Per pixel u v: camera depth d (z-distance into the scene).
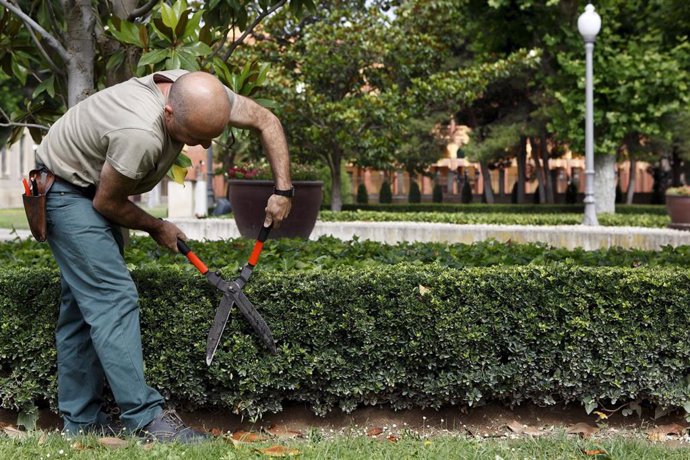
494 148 23.33
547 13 16.47
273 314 3.44
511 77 22.05
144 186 3.24
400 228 10.94
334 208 17.86
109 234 3.18
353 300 3.45
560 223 14.09
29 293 3.46
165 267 3.63
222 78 4.30
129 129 2.95
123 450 2.88
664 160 37.59
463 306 3.46
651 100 15.98
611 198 17.20
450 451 2.97
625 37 16.58
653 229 12.25
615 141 16.34
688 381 3.49
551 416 3.67
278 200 3.28
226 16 4.95
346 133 16.14
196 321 3.44
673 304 3.43
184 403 3.60
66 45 4.51
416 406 3.68
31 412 3.50
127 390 3.13
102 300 3.12
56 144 3.11
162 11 3.88
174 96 2.97
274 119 3.29
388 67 17.23
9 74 5.14
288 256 4.40
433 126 25.03
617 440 3.17
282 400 3.60
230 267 3.71
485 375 3.49
